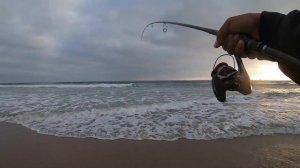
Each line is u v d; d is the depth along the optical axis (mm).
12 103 12445
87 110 10328
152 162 5367
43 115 9594
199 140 6754
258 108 10617
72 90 21438
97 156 5727
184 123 8188
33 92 18938
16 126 8305
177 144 6465
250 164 5227
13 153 5953
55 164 5332
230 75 1432
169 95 15844
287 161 5383
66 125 8219
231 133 7285
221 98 1519
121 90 21188
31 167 5207
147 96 15250
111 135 7188
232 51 1186
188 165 5191
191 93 17359
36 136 7234
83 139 6918
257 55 1165
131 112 9758
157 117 8945
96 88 24766
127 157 5637
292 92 20469
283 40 1019
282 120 8555
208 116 9039
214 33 1658
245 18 1128
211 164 5234
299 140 6734
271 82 48312
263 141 6676
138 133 7309
